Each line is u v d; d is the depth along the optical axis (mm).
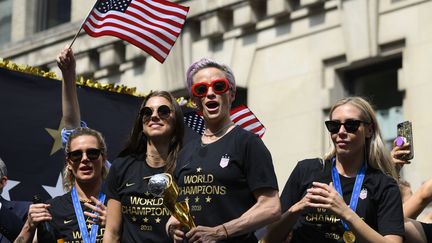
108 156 12406
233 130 8531
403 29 15742
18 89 12164
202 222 8336
